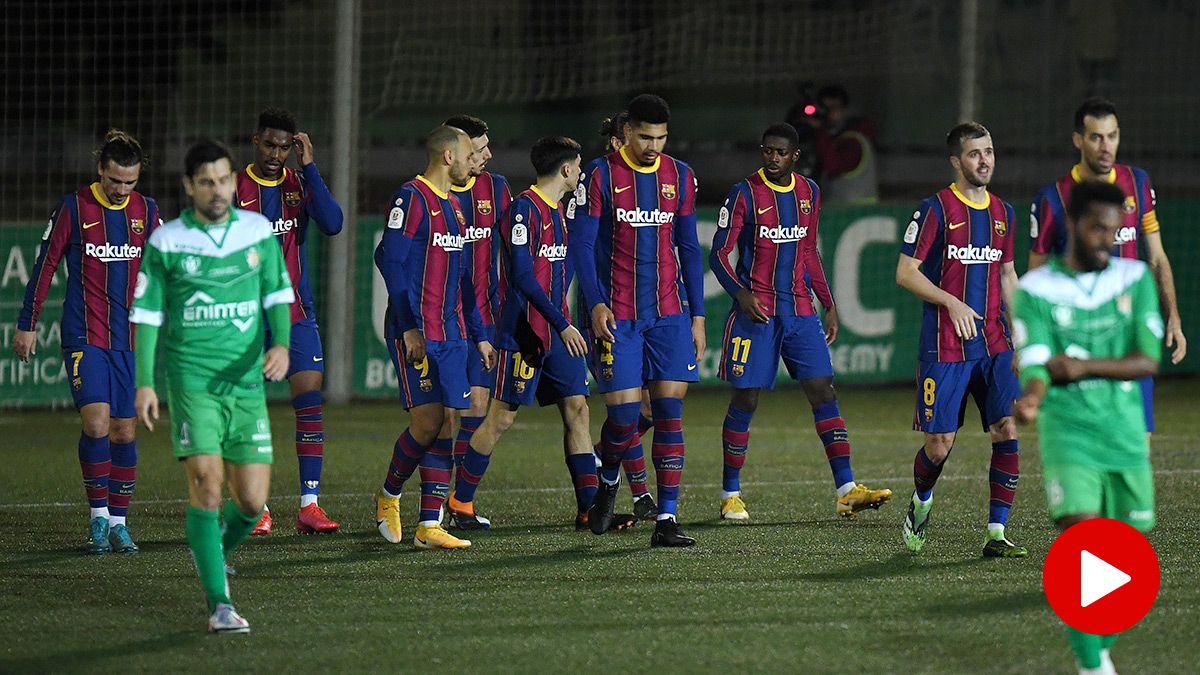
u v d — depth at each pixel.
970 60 51.53
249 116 63.25
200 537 18.81
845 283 53.38
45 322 46.75
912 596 20.77
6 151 58.12
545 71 71.81
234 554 24.69
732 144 70.00
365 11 67.12
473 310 26.14
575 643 18.22
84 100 58.41
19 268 46.31
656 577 22.39
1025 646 17.86
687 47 73.38
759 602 20.45
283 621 19.53
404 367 25.00
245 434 19.16
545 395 27.14
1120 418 16.67
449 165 25.20
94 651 17.98
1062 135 72.69
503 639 18.44
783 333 28.67
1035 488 31.61
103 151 25.41
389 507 25.84
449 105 72.38
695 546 25.19
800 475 34.38
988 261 24.08
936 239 24.05
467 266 26.47
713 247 28.73
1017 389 23.95
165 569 23.36
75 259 25.52
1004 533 26.25
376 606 20.44
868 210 53.56
